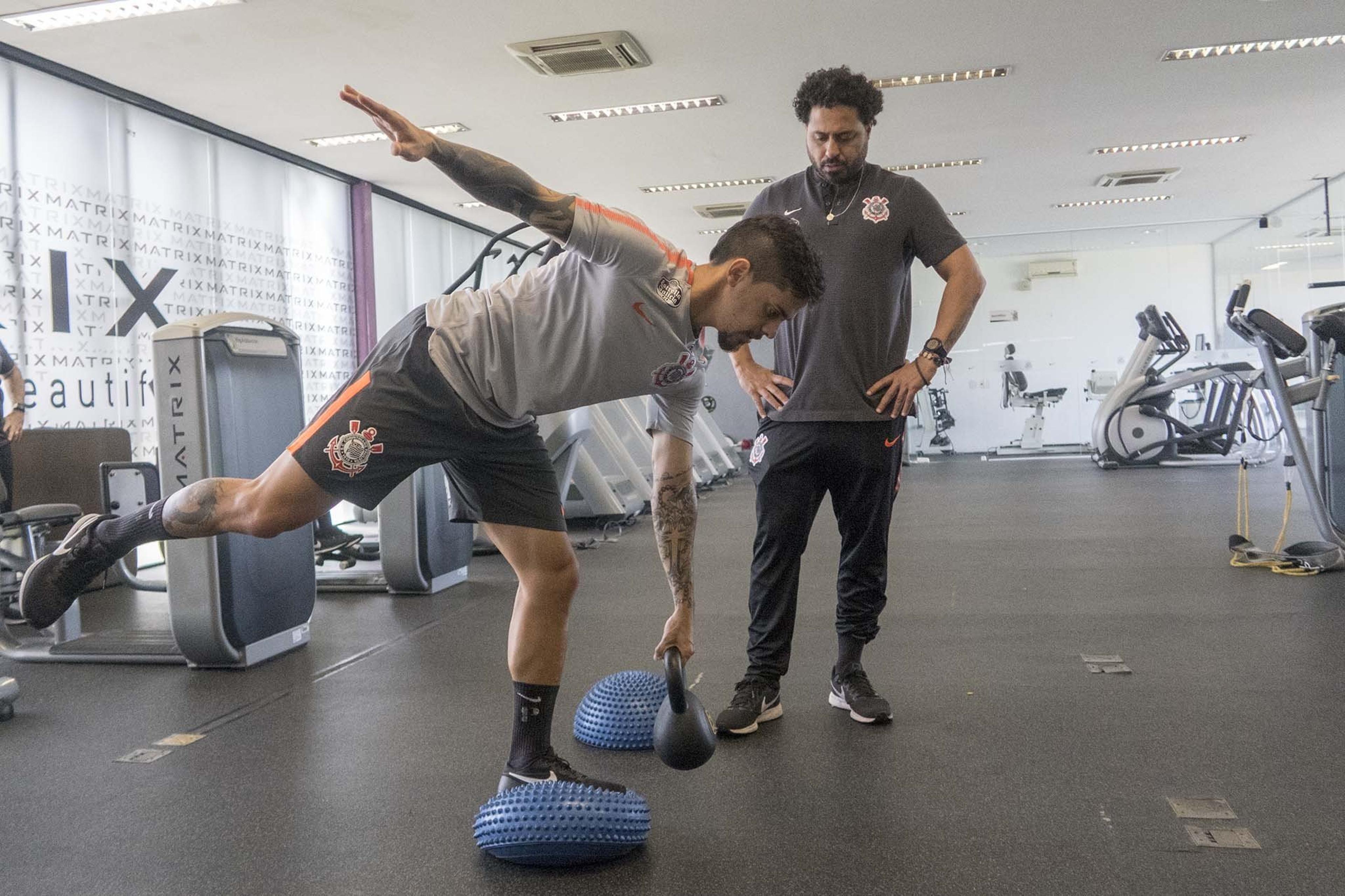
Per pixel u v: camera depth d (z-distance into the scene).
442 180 8.26
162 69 5.49
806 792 1.89
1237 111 7.18
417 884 1.57
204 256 6.43
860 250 2.15
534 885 1.55
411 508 4.21
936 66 6.05
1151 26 5.54
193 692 2.82
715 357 12.62
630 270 1.48
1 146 5.04
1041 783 1.90
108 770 2.16
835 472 2.20
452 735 2.33
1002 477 9.35
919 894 1.48
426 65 5.69
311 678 2.94
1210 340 12.42
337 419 1.61
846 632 2.36
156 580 5.13
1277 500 6.60
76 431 4.96
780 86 6.29
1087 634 3.13
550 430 5.39
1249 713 2.29
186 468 2.95
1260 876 1.49
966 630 3.24
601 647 3.19
